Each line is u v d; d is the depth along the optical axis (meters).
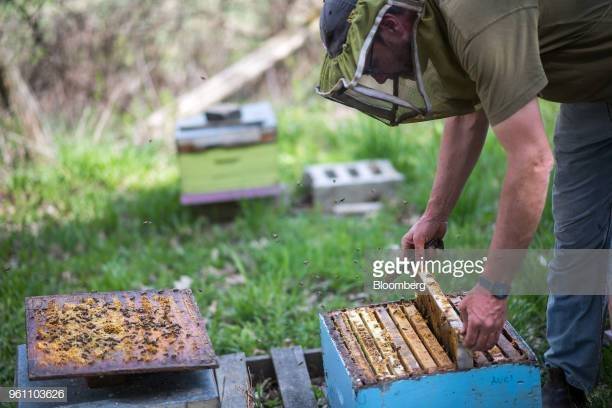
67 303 2.51
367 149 5.41
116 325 2.36
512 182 1.85
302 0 6.95
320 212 4.71
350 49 1.90
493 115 1.83
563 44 1.98
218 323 3.40
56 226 4.54
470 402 2.13
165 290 2.62
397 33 1.90
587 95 2.11
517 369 2.13
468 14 1.79
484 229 4.16
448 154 2.39
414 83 2.01
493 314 2.00
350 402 2.14
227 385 2.72
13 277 3.77
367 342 2.27
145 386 2.26
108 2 6.26
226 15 6.80
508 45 1.78
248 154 4.61
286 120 6.19
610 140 2.34
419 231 2.45
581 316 2.50
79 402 2.20
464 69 1.91
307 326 3.28
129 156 5.54
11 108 5.58
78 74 6.14
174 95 6.59
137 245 4.32
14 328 3.35
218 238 4.43
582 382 2.54
